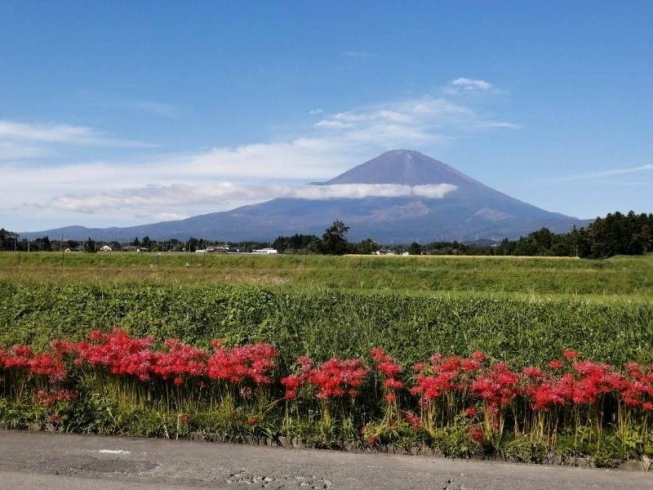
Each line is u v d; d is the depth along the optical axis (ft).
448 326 40.55
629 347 36.11
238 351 29.50
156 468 22.50
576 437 24.95
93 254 160.35
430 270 104.78
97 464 22.93
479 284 94.73
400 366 30.12
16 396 30.07
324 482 21.22
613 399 26.81
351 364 28.40
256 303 45.62
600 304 44.57
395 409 27.27
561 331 38.91
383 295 48.98
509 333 39.09
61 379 29.91
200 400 29.04
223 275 106.52
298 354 34.88
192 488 20.39
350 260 146.41
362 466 23.15
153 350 34.09
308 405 28.09
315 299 46.78
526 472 22.77
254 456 24.22
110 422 27.71
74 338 41.57
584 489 20.88
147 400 29.07
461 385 26.61
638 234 231.71
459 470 22.88
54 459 23.53
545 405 24.98
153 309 45.80
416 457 24.56
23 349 31.86
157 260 150.41
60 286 54.29
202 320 43.73
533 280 94.38
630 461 23.71
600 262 140.46
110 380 29.84
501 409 25.84
